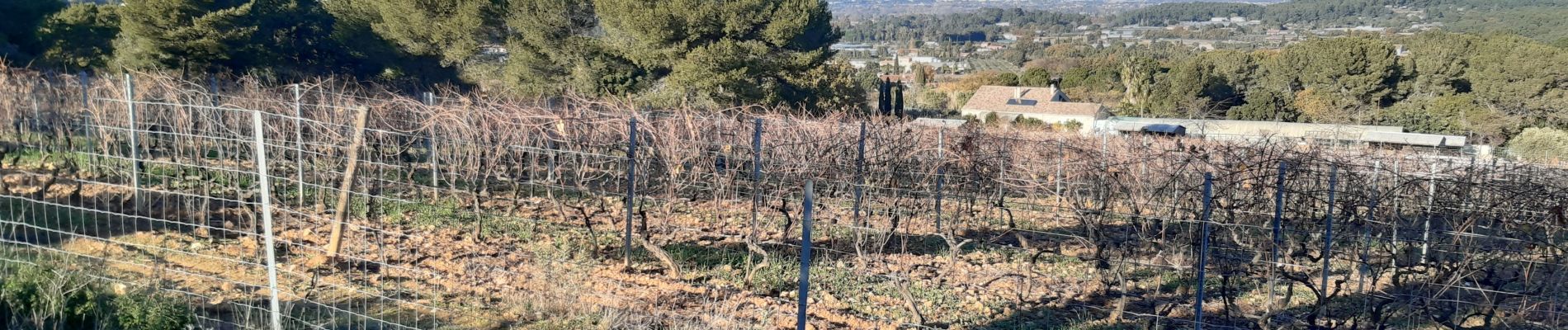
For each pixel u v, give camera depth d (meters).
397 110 10.66
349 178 5.68
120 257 5.74
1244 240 6.77
